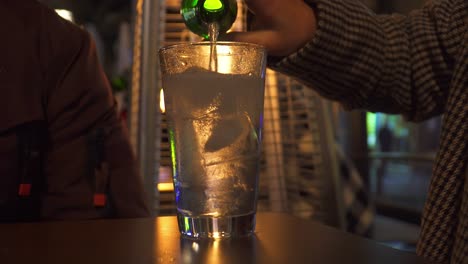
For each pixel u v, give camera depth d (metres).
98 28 4.63
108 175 0.96
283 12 0.64
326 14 0.66
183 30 1.51
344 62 0.71
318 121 1.59
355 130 2.48
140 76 1.44
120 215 0.98
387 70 0.76
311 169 1.65
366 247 0.45
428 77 0.79
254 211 0.51
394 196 5.11
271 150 1.52
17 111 0.86
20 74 0.87
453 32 0.77
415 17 0.83
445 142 0.70
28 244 0.47
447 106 0.71
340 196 1.58
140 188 1.00
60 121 0.92
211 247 0.45
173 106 0.49
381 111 0.82
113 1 4.56
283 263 0.40
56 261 0.41
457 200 0.69
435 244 0.70
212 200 0.48
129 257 0.42
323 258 0.41
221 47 0.48
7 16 0.88
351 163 2.21
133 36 1.63
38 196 0.89
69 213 0.92
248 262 0.40
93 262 0.40
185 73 0.48
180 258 0.41
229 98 0.48
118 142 0.98
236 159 0.49
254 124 0.50
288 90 1.57
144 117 1.42
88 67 0.95
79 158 0.94
